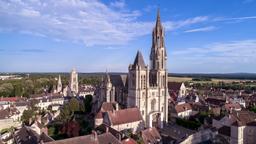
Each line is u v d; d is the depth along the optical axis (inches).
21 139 3885.3
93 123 5147.6
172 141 3934.5
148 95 5438.0
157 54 5772.6
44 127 4867.1
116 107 5118.1
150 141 3927.2
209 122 5359.3
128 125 4653.1
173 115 6333.7
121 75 6245.1
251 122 4099.4
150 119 5398.6
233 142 3998.5
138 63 5329.7
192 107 6801.2
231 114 4416.8
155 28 5890.8
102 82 6363.2
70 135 4613.7
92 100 7116.1
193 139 3720.5
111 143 3102.9
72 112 6466.5
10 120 6166.3
